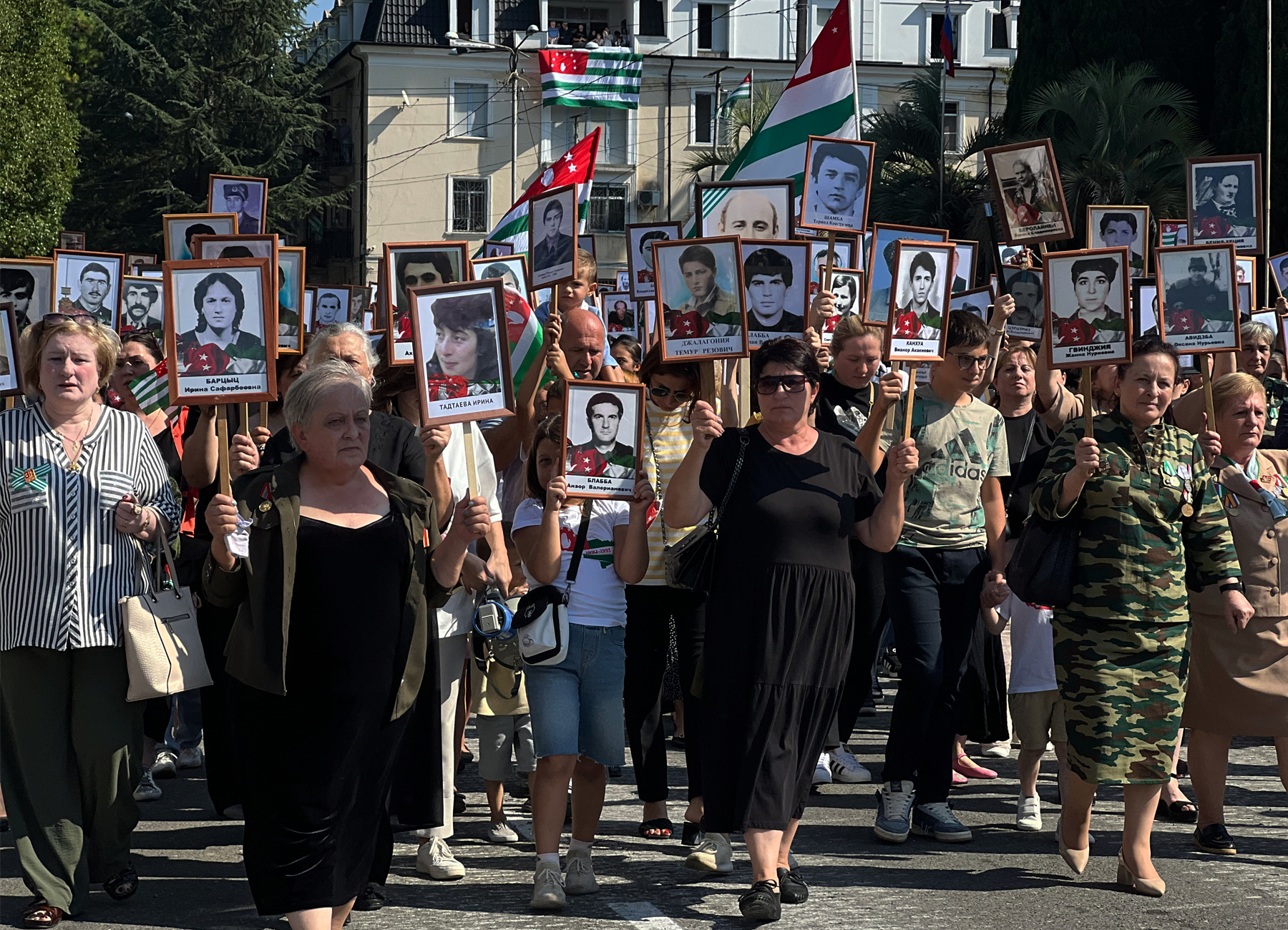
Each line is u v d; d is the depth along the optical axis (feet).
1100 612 17.38
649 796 19.74
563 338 21.59
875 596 21.26
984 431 20.18
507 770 20.29
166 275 15.56
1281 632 19.01
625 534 17.67
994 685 20.99
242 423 15.83
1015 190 26.76
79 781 16.58
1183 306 21.90
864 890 17.37
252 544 13.50
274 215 145.59
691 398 20.25
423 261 20.80
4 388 19.86
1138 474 17.44
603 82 148.87
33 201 97.86
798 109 31.86
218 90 148.05
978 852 19.26
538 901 16.51
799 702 16.55
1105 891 17.33
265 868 13.75
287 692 13.62
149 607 16.40
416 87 149.38
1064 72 95.96
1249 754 25.39
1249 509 19.40
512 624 17.33
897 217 92.38
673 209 153.58
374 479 14.38
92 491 16.44
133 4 149.18
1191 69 96.17
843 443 17.51
